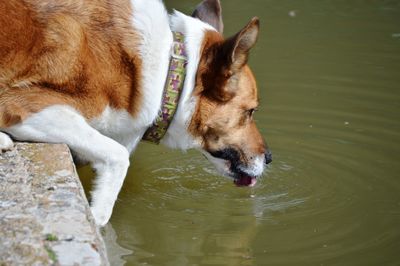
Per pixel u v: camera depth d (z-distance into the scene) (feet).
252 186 20.31
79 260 12.75
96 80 16.96
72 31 16.53
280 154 23.70
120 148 17.37
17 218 13.82
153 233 18.58
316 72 30.81
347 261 17.52
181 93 17.95
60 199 14.65
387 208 20.39
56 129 16.85
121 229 18.65
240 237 18.69
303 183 21.93
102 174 17.37
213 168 22.88
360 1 40.52
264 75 30.35
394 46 33.86
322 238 18.71
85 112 17.16
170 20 18.20
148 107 17.76
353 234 18.93
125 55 17.16
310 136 25.18
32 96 16.58
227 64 17.65
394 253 17.93
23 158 16.21
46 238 13.26
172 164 23.04
